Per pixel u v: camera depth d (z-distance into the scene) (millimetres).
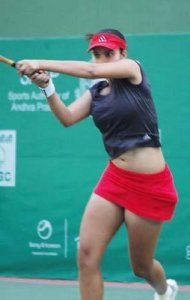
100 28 14297
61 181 13828
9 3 14727
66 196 13812
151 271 9297
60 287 13234
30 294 12625
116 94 8336
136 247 8898
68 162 13781
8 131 14117
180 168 13180
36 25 14586
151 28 14039
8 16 14742
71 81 13648
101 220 8578
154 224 8711
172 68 13180
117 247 13531
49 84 8523
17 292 12781
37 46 13867
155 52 13250
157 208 8641
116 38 8516
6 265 14203
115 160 8609
